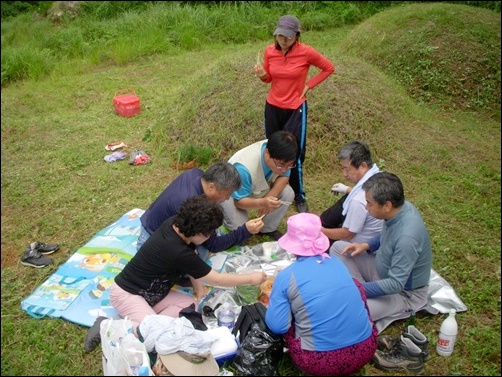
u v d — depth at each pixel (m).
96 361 3.17
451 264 4.07
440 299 3.57
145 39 10.36
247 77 6.22
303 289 2.78
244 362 2.94
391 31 8.45
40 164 5.75
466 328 3.42
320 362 2.81
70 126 6.77
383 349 3.16
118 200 5.01
